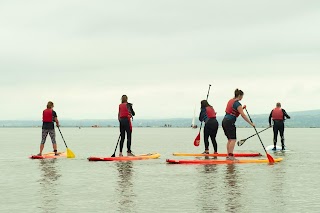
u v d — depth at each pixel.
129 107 15.59
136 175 10.80
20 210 6.80
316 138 39.88
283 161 14.24
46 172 11.57
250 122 14.00
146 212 6.61
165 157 16.33
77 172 11.52
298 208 6.80
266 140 34.56
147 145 26.33
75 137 46.22
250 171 11.39
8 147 24.77
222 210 6.69
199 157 16.33
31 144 28.78
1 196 8.00
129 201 7.46
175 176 10.53
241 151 19.92
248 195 7.89
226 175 10.60
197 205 7.07
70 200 7.58
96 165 13.33
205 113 17.17
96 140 36.09
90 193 8.27
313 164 13.20
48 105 16.75
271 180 9.70
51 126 16.62
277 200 7.42
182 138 41.53
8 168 12.62
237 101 13.88
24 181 9.91
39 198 7.78
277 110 19.84
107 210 6.77
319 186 8.86
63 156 16.98
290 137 43.75
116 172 11.46
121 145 15.64
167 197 7.79
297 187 8.74
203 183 9.34
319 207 6.87
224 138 40.66
